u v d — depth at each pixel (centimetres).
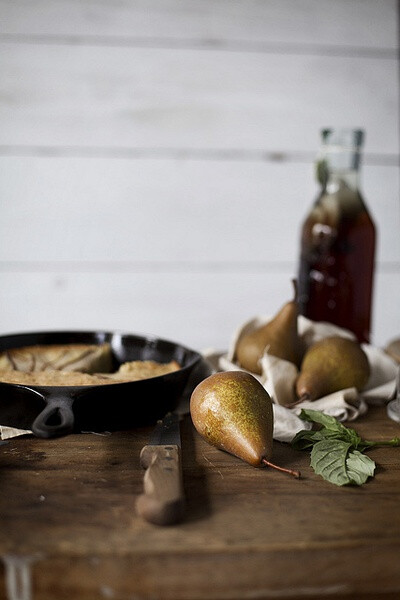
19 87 149
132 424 83
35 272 156
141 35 149
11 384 78
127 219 156
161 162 154
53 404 75
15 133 150
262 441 76
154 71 151
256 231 159
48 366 90
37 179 152
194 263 159
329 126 156
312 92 155
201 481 74
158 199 156
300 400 89
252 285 161
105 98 151
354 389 90
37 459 77
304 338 99
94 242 156
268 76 153
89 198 154
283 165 157
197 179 156
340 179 108
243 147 155
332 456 77
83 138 152
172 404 85
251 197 157
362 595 66
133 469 76
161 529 67
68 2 147
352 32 154
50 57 148
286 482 74
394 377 98
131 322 160
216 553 64
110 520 68
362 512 70
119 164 154
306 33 153
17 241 154
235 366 96
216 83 152
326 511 70
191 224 157
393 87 156
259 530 67
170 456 72
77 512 69
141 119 152
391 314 166
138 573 64
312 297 109
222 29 151
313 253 108
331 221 107
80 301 158
